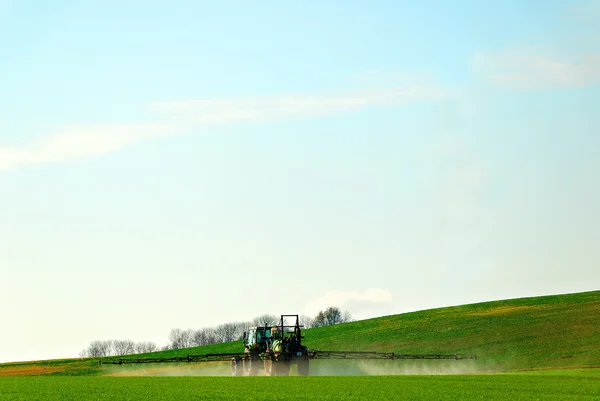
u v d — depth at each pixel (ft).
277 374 561.84
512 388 369.09
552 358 645.92
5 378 541.34
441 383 407.64
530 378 442.91
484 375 489.26
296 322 581.94
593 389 360.69
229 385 406.82
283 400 319.47
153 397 337.11
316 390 366.84
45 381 474.08
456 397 326.44
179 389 380.99
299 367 568.41
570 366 597.11
